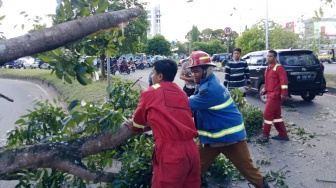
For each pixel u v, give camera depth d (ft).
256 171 13.62
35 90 59.47
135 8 12.19
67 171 12.01
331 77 56.75
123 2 51.72
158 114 10.41
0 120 34.63
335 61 128.36
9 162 10.91
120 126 12.41
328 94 44.34
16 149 11.21
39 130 15.16
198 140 14.94
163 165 10.30
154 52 176.24
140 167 14.14
